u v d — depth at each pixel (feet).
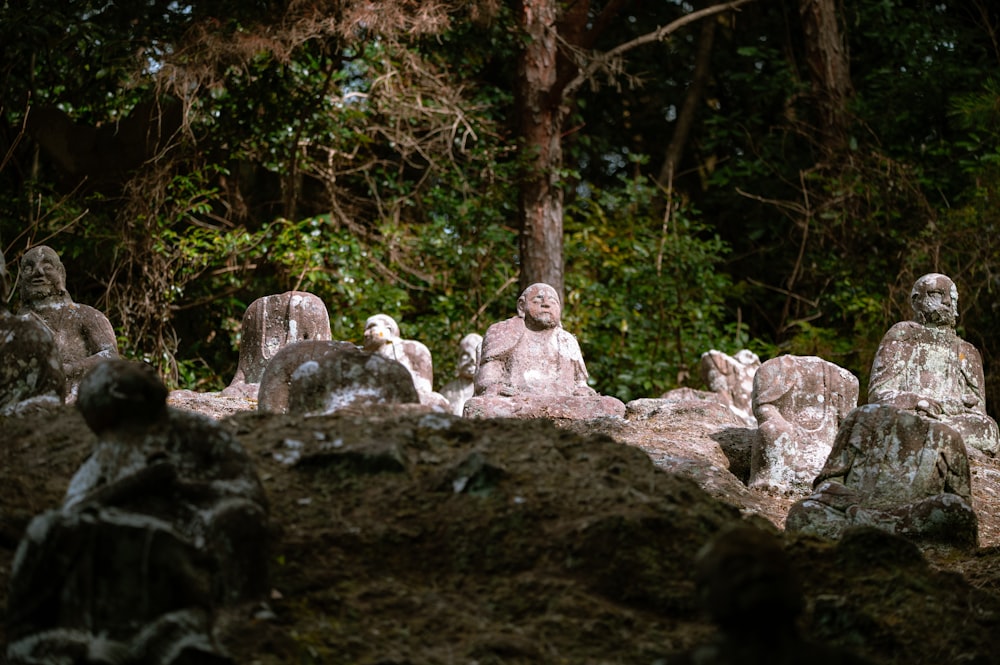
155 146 75.66
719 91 100.63
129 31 73.92
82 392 21.26
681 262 85.20
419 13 74.43
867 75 93.50
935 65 89.40
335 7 73.41
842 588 25.29
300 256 76.13
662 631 22.68
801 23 94.53
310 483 25.29
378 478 25.36
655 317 83.87
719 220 98.68
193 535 20.44
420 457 26.07
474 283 81.87
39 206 70.54
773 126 92.02
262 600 21.27
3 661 20.02
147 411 21.15
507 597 23.02
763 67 99.14
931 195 87.81
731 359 64.28
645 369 80.79
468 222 82.38
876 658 23.71
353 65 82.69
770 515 39.68
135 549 19.80
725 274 88.79
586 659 21.80
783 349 83.15
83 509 19.98
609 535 23.82
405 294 78.74
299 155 81.92
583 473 25.90
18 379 31.14
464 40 79.36
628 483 25.76
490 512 24.45
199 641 19.45
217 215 83.10
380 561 23.62
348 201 86.63
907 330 51.06
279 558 22.88
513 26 79.20
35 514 23.97
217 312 78.95
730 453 47.16
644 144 101.04
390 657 21.09
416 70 79.00
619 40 98.63
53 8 70.90
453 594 23.15
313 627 21.66
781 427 45.19
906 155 88.79
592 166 100.17
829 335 82.38
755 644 16.69
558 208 81.25
